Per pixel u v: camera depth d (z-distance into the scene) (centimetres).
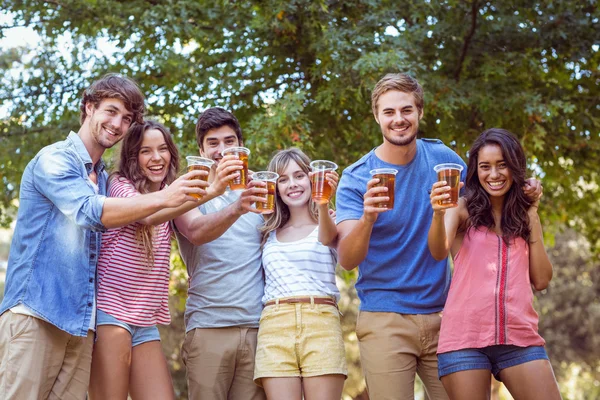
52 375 328
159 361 369
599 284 1686
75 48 773
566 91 759
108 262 357
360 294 398
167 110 751
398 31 715
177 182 306
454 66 731
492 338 347
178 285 825
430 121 738
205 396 384
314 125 747
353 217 386
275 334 376
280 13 655
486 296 352
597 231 953
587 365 1738
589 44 721
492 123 727
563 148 807
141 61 745
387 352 377
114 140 346
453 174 332
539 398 342
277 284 384
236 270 393
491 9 727
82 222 314
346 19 709
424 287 383
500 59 712
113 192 372
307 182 404
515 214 363
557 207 902
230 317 387
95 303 342
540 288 373
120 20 704
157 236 371
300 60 741
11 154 763
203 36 699
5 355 318
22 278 325
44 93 780
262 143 635
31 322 320
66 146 340
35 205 333
